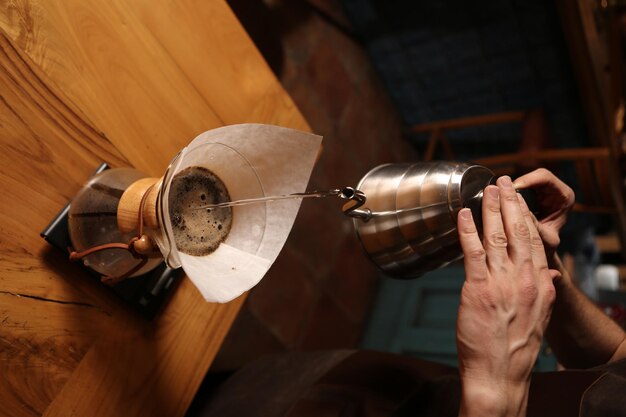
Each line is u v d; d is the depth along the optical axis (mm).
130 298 855
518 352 682
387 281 2516
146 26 958
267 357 1235
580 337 1021
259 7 2076
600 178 2305
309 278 2152
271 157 790
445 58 2611
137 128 911
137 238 689
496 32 2420
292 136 775
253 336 1858
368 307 2449
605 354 1017
